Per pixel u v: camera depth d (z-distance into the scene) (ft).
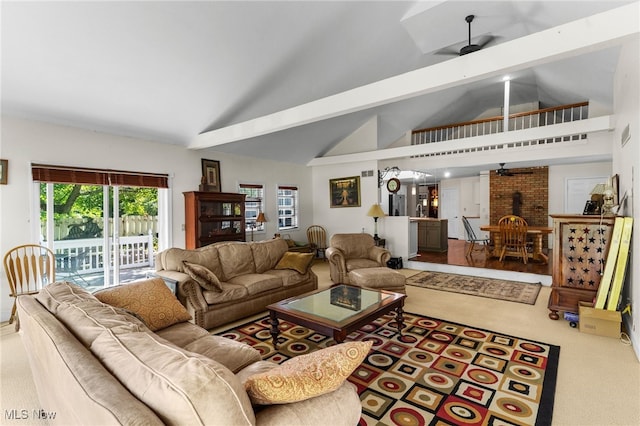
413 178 33.14
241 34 11.34
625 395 6.79
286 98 16.01
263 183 22.38
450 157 23.38
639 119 8.66
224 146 18.78
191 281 10.18
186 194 16.97
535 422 5.97
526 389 7.02
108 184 14.28
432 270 20.18
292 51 13.07
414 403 6.57
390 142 26.27
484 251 25.18
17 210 11.89
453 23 13.28
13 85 10.61
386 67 16.65
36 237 12.31
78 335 4.51
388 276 13.03
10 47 9.30
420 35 14.15
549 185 25.79
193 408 2.77
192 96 13.69
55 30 9.17
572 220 10.98
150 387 3.02
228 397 2.98
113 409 2.70
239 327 10.87
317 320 8.09
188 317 8.09
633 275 9.36
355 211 24.04
